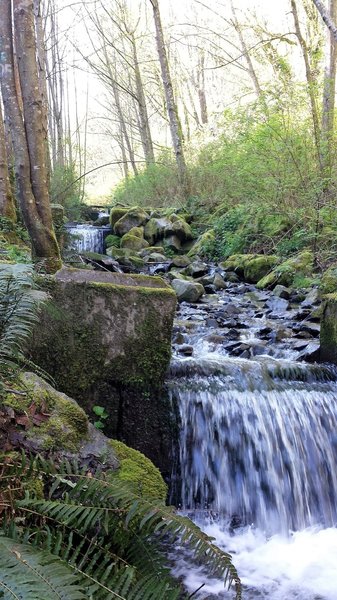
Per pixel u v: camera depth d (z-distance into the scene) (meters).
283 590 3.14
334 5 11.84
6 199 8.52
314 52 12.48
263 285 9.74
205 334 6.53
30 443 2.73
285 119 11.14
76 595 1.59
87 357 3.70
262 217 11.40
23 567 1.66
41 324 3.57
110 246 13.96
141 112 22.39
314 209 9.75
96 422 3.68
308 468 4.18
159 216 14.73
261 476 4.07
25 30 4.87
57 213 8.94
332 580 3.25
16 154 4.91
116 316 3.77
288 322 7.13
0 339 2.48
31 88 4.95
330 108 11.10
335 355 5.24
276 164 10.70
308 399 4.46
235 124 13.54
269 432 4.18
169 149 18.98
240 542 3.66
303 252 9.85
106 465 2.91
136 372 3.84
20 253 5.54
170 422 3.97
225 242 12.48
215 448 4.05
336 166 10.12
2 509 2.21
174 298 3.89
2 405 2.76
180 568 2.95
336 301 5.23
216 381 4.48
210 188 15.68
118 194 23.80
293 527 3.97
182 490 3.95
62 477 2.43
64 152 22.95
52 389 3.15
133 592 1.96
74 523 2.21
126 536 2.28
